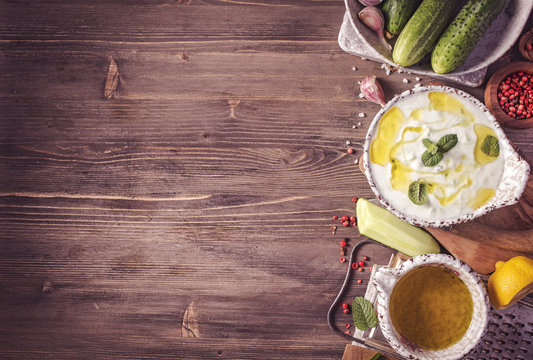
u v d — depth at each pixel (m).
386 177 0.57
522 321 0.58
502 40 0.60
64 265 0.67
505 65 0.62
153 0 0.66
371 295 0.62
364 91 0.64
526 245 0.59
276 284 0.66
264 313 0.66
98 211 0.67
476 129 0.57
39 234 0.67
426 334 0.56
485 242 0.60
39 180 0.67
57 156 0.67
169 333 0.67
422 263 0.53
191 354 0.67
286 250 0.66
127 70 0.67
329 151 0.66
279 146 0.66
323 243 0.66
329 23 0.65
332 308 0.65
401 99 0.57
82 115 0.67
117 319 0.67
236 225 0.66
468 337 0.54
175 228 0.67
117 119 0.67
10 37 0.67
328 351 0.66
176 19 0.66
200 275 0.67
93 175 0.67
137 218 0.67
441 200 0.57
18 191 0.67
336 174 0.66
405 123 0.57
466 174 0.57
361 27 0.60
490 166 0.57
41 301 0.67
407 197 0.57
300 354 0.66
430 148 0.56
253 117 0.66
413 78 0.65
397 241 0.61
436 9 0.56
